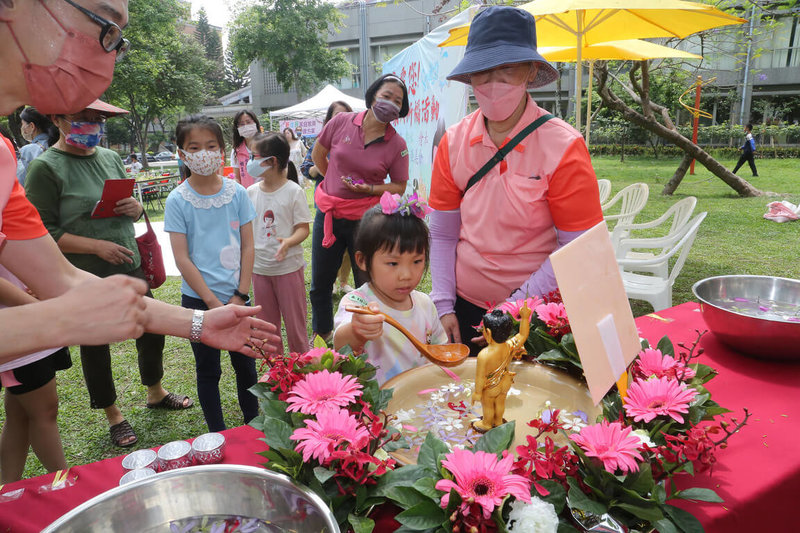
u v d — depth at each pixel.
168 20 19.98
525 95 1.61
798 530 0.99
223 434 1.12
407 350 1.59
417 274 1.50
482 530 0.68
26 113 3.15
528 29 1.49
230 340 1.21
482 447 0.83
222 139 2.19
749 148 12.52
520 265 1.71
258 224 2.77
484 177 1.67
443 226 1.87
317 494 0.75
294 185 2.81
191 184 2.21
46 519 0.90
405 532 0.73
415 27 25.02
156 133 36.97
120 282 0.84
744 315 1.30
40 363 1.83
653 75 9.84
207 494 0.82
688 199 3.65
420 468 0.81
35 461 2.42
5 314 0.74
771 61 20.19
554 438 0.97
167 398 2.85
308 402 0.88
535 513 0.67
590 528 0.74
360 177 3.09
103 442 2.54
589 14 3.42
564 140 1.54
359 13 25.55
